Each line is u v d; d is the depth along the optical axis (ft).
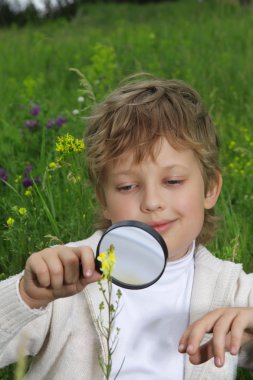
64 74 32.22
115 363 8.14
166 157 7.80
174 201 7.75
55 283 6.38
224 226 12.66
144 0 82.23
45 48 38.50
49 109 21.34
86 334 8.32
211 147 8.64
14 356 8.01
